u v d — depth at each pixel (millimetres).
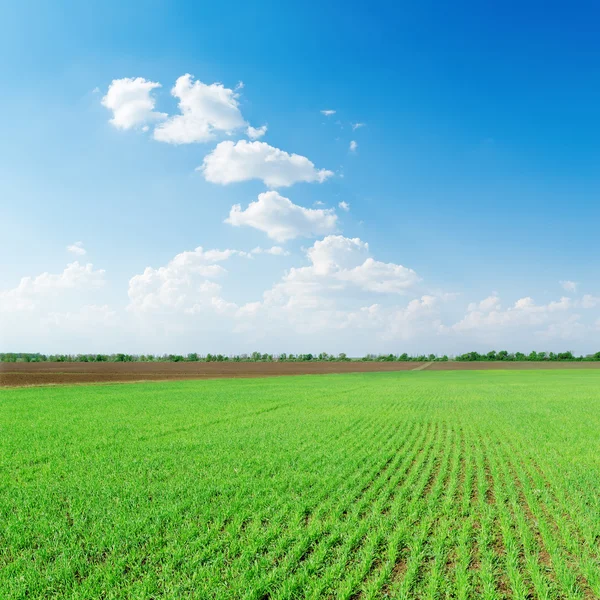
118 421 21906
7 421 22031
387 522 8219
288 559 6711
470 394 38312
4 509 9156
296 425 20562
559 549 7242
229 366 115562
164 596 5727
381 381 59812
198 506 9164
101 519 8430
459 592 5879
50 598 5789
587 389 44531
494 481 11219
